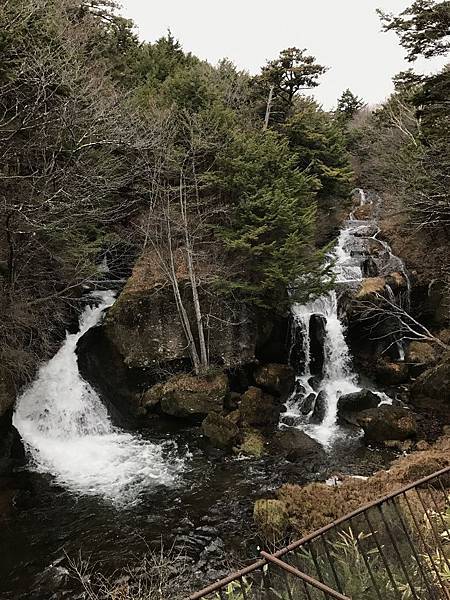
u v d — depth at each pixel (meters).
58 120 12.12
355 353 18.48
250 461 12.50
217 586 3.20
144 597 7.34
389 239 22.67
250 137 17.62
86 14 20.25
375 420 13.50
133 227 17.89
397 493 4.41
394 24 12.50
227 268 16.02
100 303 17.73
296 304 18.02
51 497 10.75
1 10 11.27
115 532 9.48
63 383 14.30
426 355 17.94
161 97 17.48
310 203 18.86
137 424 14.81
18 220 12.69
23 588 7.99
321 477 11.53
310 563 5.15
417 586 4.52
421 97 13.28
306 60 21.66
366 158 30.89
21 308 13.22
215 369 15.50
